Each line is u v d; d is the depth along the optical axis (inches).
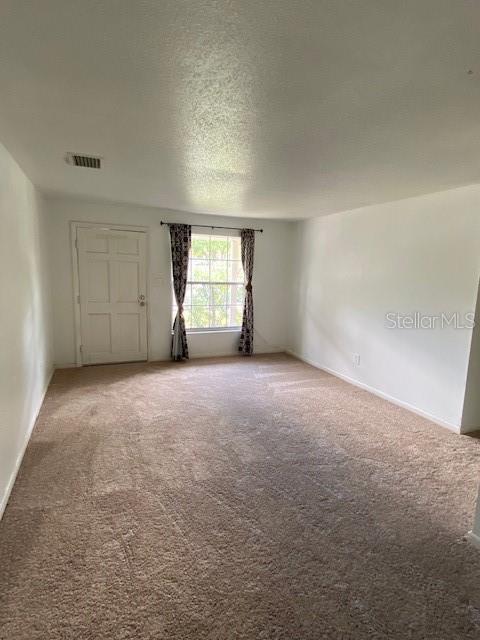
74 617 58.3
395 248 153.8
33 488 91.0
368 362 170.6
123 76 60.1
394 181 120.9
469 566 71.1
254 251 228.4
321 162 103.1
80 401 148.9
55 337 190.2
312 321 215.9
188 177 124.4
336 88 62.1
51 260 183.9
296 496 91.4
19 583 63.9
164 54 53.6
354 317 179.5
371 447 117.4
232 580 66.2
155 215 200.7
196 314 223.9
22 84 62.8
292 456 110.7
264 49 51.7
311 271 215.5
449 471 104.2
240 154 98.3
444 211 131.8
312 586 65.5
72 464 102.5
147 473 99.2
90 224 188.1
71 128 82.6
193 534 77.2
